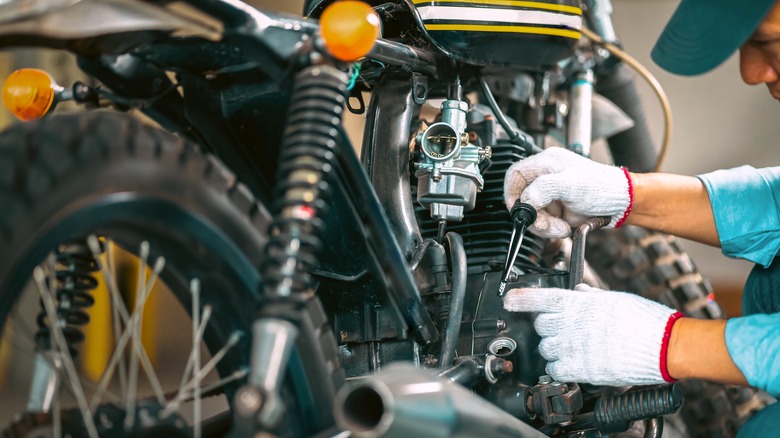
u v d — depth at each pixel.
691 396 2.18
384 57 1.41
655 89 2.06
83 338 1.17
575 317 1.42
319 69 1.08
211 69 1.28
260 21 1.13
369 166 1.54
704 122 5.40
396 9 1.54
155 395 1.20
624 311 1.41
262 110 1.31
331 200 1.30
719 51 1.51
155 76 1.30
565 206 1.64
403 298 1.38
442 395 0.96
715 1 1.48
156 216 1.03
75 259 1.16
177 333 4.62
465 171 1.48
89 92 1.33
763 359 1.34
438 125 1.47
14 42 1.03
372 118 1.56
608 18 1.98
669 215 1.63
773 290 1.58
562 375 1.42
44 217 0.92
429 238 1.59
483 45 1.50
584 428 1.51
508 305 1.46
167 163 1.04
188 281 1.12
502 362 1.42
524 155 1.72
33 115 1.32
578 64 1.91
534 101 1.90
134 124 1.04
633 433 1.73
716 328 1.39
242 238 1.10
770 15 1.44
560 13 1.54
